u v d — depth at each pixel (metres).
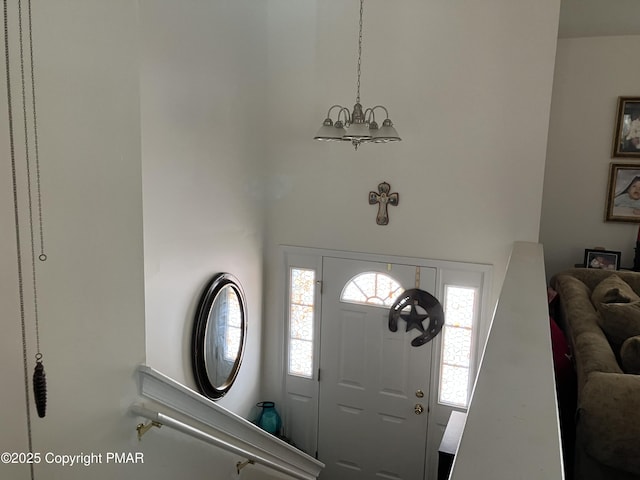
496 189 3.53
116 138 1.37
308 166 3.96
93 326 1.33
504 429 0.80
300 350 4.21
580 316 2.73
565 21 3.99
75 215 1.26
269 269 4.18
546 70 3.32
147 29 2.59
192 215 3.11
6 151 1.08
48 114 1.17
